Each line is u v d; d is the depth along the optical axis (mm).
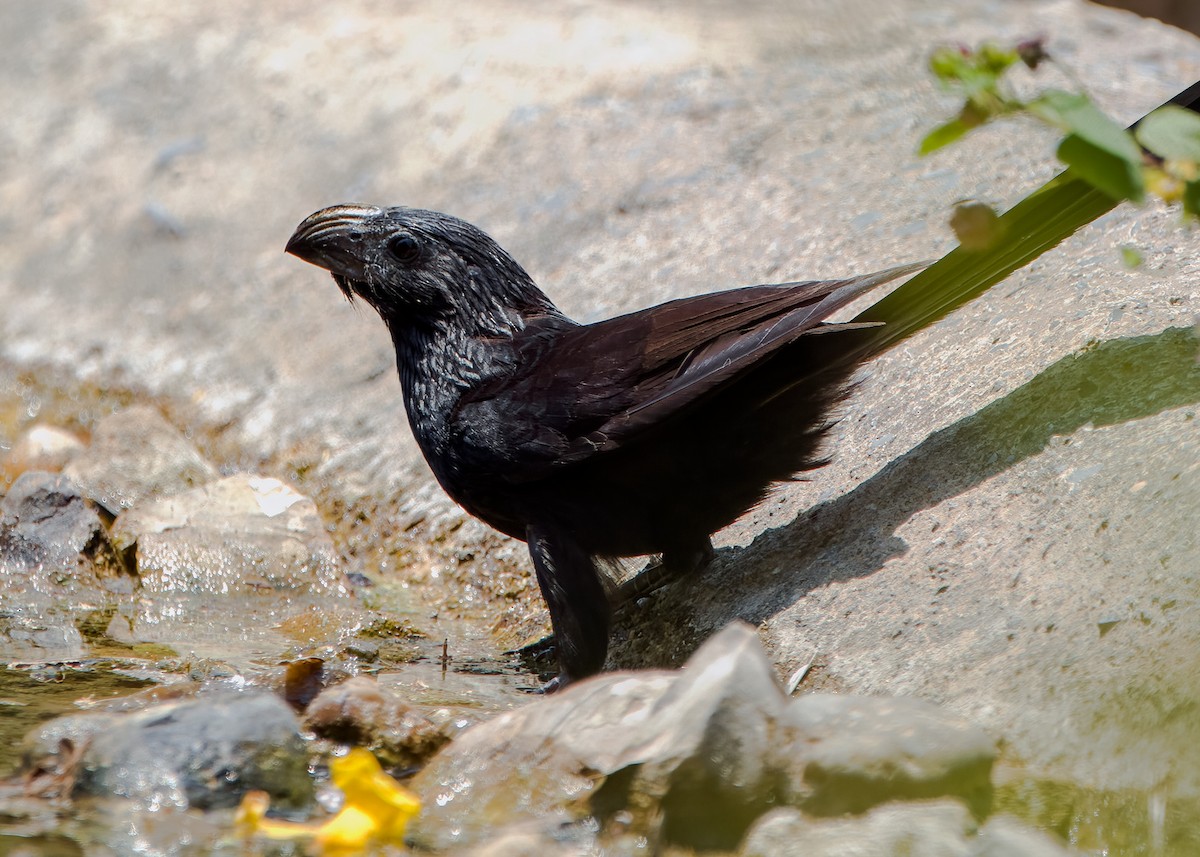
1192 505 7543
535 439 8789
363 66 18531
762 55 16703
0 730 8328
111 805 7273
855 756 6598
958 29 16562
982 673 7301
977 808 6582
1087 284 10016
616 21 18000
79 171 18797
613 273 13859
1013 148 13211
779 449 8797
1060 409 8906
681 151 15195
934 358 10281
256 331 15469
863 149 14133
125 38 20625
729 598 9062
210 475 13133
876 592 8305
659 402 8406
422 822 7141
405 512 12227
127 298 16703
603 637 8906
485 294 9594
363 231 9719
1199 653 6668
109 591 11445
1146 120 7215
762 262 12969
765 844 6453
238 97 18922
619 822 6863
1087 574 7586
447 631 10664
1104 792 6434
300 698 8859
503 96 17109
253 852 6773
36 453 13781
